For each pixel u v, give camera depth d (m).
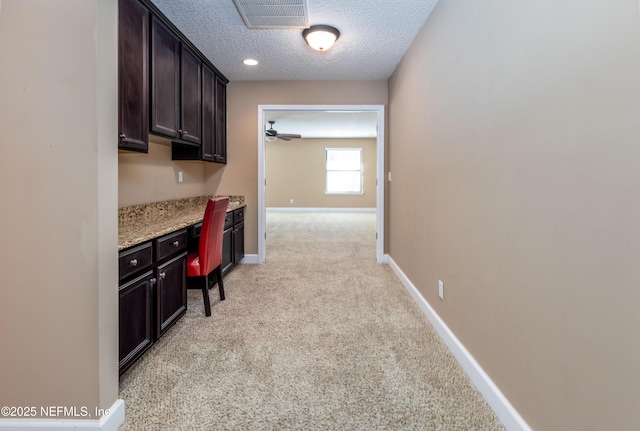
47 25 1.25
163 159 3.12
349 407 1.53
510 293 1.39
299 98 4.04
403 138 3.28
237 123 4.07
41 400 1.32
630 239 0.84
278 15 2.46
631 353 0.84
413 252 2.92
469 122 1.76
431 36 2.40
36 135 1.27
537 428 1.22
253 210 4.14
